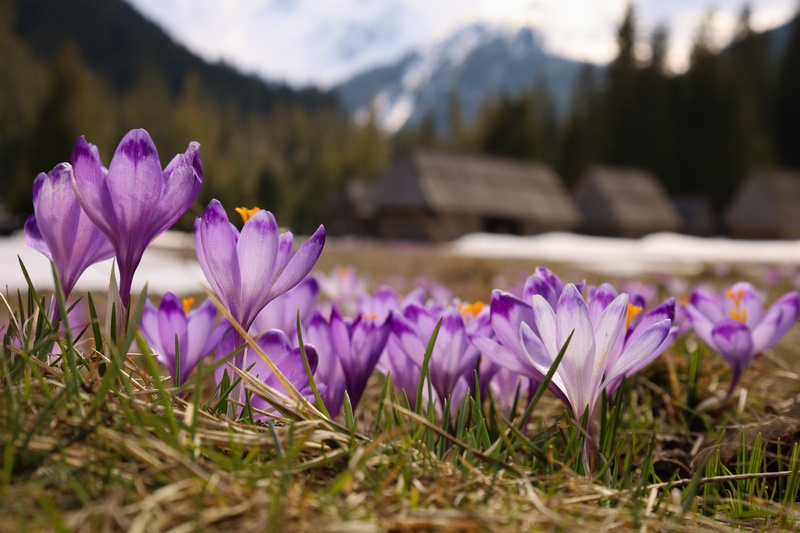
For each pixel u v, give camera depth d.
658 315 0.34
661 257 5.70
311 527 0.23
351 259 3.41
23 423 0.26
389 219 10.77
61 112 12.56
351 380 0.36
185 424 0.27
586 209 12.65
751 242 12.87
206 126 23.48
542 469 0.32
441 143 27.17
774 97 18.70
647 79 17.81
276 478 0.26
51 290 1.21
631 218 12.30
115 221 0.29
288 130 30.08
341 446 0.29
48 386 0.29
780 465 0.34
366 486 0.27
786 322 0.45
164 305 0.37
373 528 0.23
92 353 0.32
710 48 17.70
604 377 0.32
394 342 0.38
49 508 0.21
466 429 0.37
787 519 0.30
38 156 12.50
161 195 0.30
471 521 0.24
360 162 24.14
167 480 0.24
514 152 19.55
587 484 0.30
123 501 0.23
